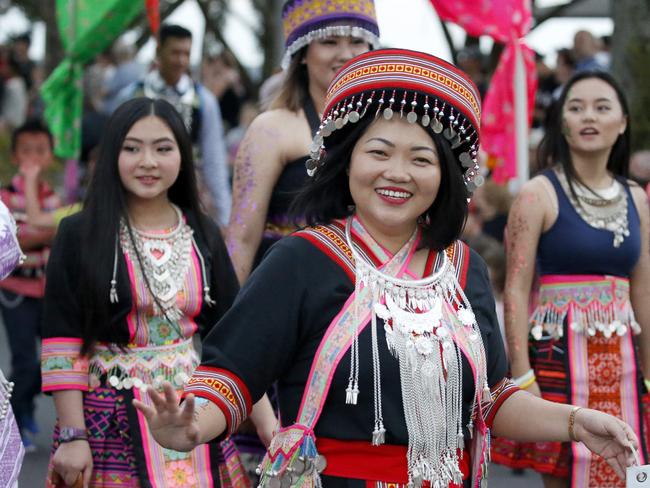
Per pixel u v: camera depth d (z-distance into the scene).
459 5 8.59
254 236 5.94
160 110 5.42
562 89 6.30
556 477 6.04
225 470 5.37
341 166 4.05
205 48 21.88
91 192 5.34
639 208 6.26
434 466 3.85
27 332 9.54
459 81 3.95
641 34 13.48
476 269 4.16
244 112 16.39
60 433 5.20
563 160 6.20
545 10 19.83
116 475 5.20
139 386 5.23
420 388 3.83
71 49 10.59
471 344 3.97
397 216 3.93
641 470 3.90
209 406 3.76
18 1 24.58
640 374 6.15
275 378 3.94
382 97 3.88
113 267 5.23
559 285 6.13
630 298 6.31
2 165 16.17
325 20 5.88
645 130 13.28
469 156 4.09
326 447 3.86
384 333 3.85
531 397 4.18
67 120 10.83
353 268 3.93
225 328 3.90
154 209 5.47
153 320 5.30
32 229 9.29
